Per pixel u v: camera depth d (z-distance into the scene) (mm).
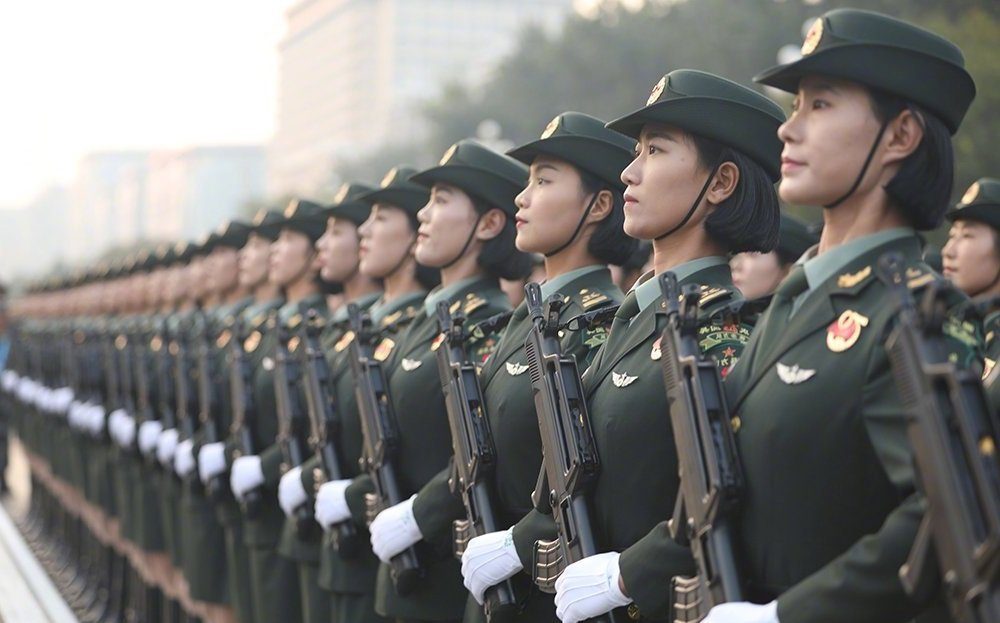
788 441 3639
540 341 4586
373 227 6914
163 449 9992
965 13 24375
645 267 7488
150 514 10773
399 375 6145
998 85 19938
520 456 5168
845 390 3551
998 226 5988
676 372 3877
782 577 3707
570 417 4488
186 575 9266
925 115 3664
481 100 47875
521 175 6129
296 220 8555
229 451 8500
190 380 9664
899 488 3400
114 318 15109
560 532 4531
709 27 36875
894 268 3215
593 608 4301
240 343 8438
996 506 2998
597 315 4879
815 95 3730
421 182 6219
